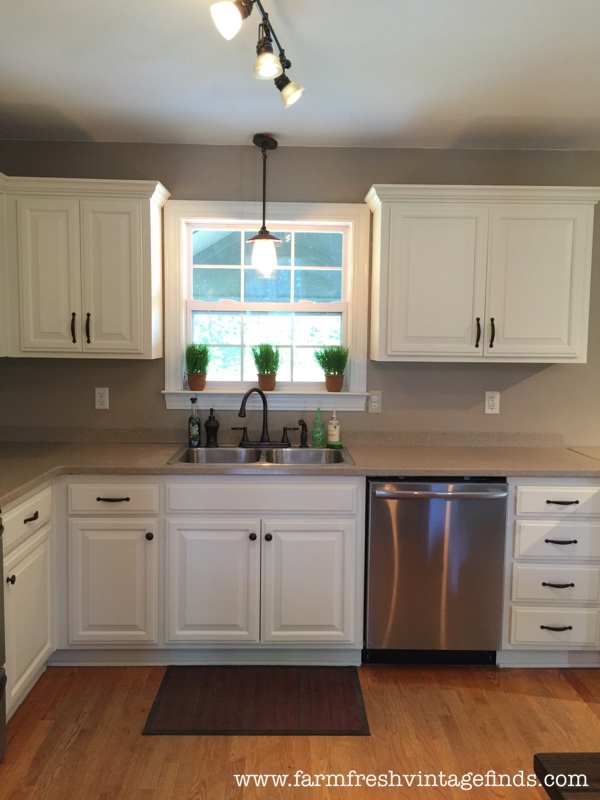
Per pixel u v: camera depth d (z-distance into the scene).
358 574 2.67
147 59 2.20
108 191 2.79
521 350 2.90
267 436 3.10
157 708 2.37
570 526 2.64
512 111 2.65
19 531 2.22
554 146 3.07
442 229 2.85
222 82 2.39
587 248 2.86
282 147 3.10
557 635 2.68
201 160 3.09
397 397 3.20
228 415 3.19
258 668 2.70
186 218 3.11
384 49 2.12
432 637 2.68
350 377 3.21
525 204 2.84
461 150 3.10
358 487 2.64
